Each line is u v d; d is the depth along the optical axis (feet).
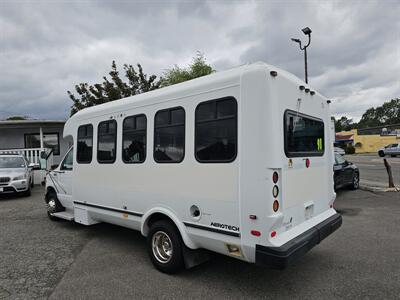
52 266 14.85
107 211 17.02
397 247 16.71
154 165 14.07
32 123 50.57
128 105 15.56
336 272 13.60
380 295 11.53
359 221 22.40
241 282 12.82
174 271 13.42
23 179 35.70
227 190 11.25
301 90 12.70
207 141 11.94
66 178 20.90
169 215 13.35
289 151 11.51
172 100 13.34
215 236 11.69
